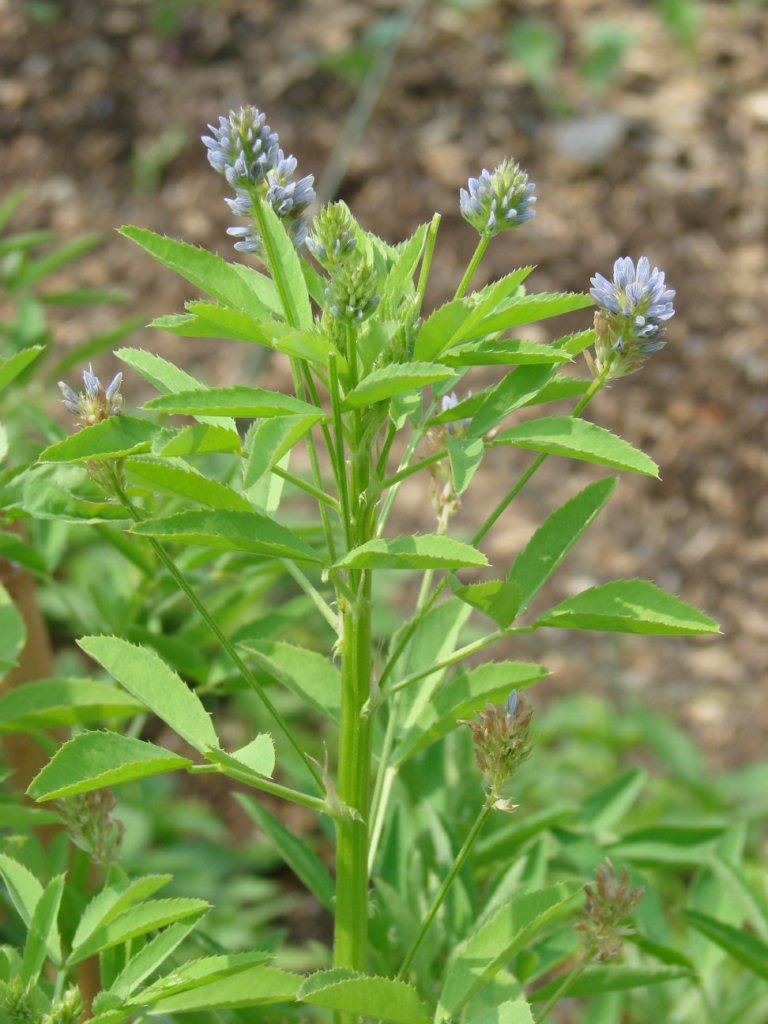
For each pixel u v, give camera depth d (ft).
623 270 1.67
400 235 5.74
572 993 1.91
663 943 2.09
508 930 1.72
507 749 1.68
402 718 1.85
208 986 1.70
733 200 5.96
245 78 6.28
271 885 3.35
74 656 3.46
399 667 1.88
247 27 6.49
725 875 2.12
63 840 2.05
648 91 6.38
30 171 5.95
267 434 1.55
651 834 2.19
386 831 2.08
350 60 6.25
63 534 2.25
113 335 2.56
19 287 2.78
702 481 5.14
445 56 6.41
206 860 3.34
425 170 5.97
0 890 2.06
